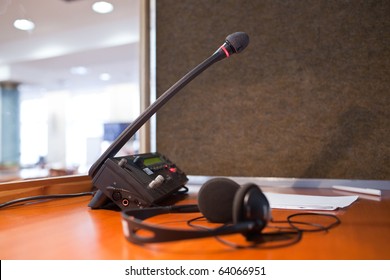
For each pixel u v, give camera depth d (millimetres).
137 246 347
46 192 633
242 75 827
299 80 791
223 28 843
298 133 791
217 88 843
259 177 814
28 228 420
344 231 389
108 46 3324
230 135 835
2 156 4961
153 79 896
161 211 474
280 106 802
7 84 5074
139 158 575
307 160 785
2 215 494
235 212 346
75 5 2613
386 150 737
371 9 750
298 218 454
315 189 750
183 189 717
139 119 550
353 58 758
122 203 506
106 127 5066
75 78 5207
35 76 4875
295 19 794
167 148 878
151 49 905
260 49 816
